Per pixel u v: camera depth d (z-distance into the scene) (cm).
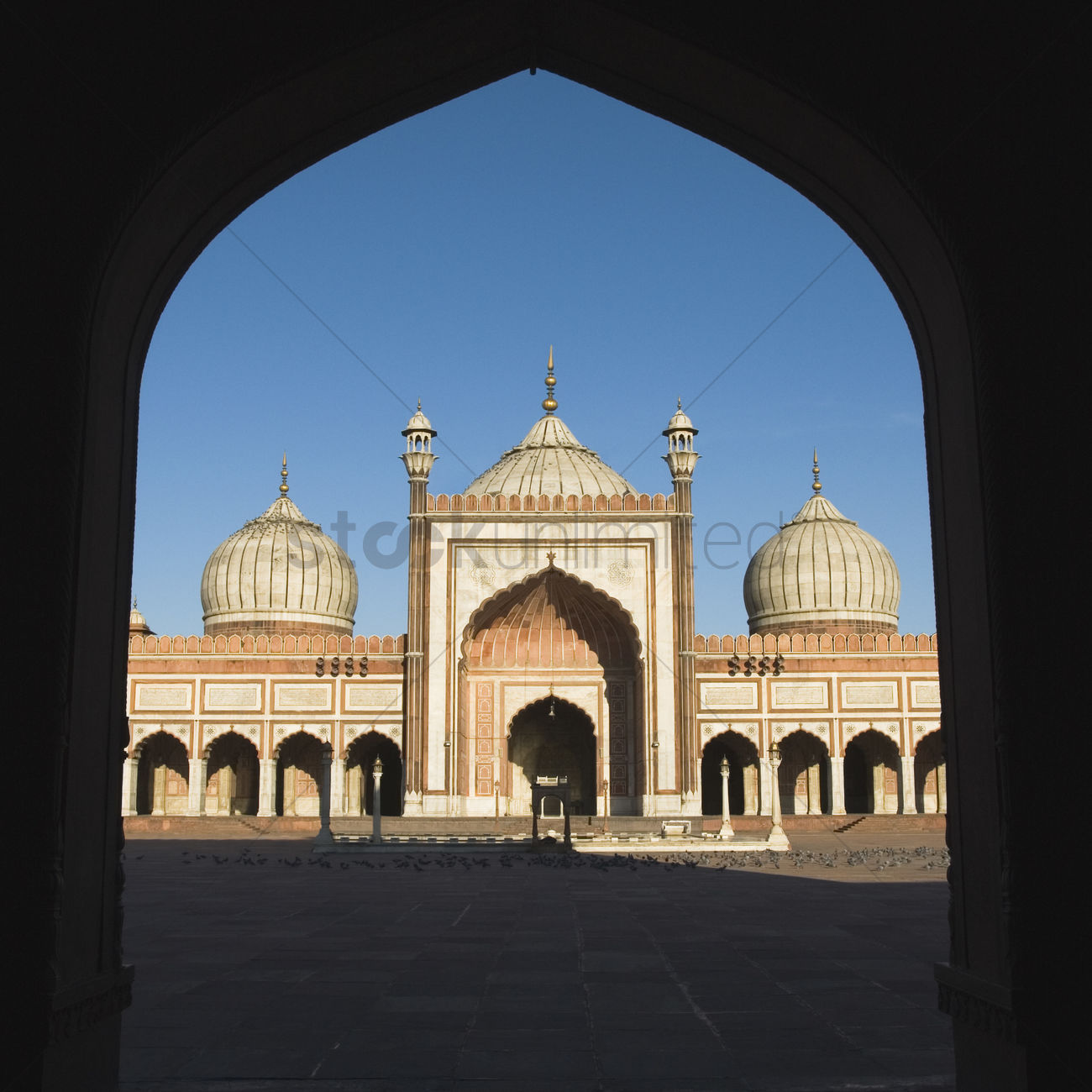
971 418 274
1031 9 269
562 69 346
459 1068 323
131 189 275
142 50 282
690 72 316
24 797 253
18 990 249
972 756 278
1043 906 247
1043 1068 243
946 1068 321
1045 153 265
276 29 289
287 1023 381
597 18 312
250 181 326
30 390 265
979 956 274
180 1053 341
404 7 295
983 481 263
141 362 319
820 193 333
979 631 272
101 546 287
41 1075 250
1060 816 248
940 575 301
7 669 256
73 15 279
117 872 297
